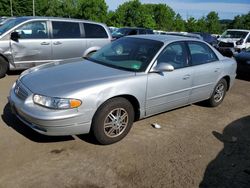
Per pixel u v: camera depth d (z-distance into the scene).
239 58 9.54
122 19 66.50
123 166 3.50
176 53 4.80
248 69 9.27
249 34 16.08
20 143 3.86
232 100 6.77
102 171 3.37
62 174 3.25
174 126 4.85
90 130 3.88
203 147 4.17
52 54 7.84
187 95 5.04
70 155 3.65
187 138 4.42
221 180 3.39
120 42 5.09
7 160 3.45
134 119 4.39
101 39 8.70
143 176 3.34
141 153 3.85
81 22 8.35
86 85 3.67
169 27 83.81
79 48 8.27
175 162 3.69
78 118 3.58
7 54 7.21
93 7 64.06
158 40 4.75
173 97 4.75
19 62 7.43
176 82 4.68
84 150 3.80
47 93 3.53
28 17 7.71
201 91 5.37
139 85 4.11
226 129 4.91
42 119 3.45
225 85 6.04
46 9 67.44
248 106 6.38
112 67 4.38
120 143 4.08
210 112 5.72
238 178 3.46
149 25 67.31
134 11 66.56
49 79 3.86
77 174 3.28
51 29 7.77
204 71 5.25
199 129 4.81
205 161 3.78
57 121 3.47
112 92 3.80
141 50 4.60
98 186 3.10
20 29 7.34
